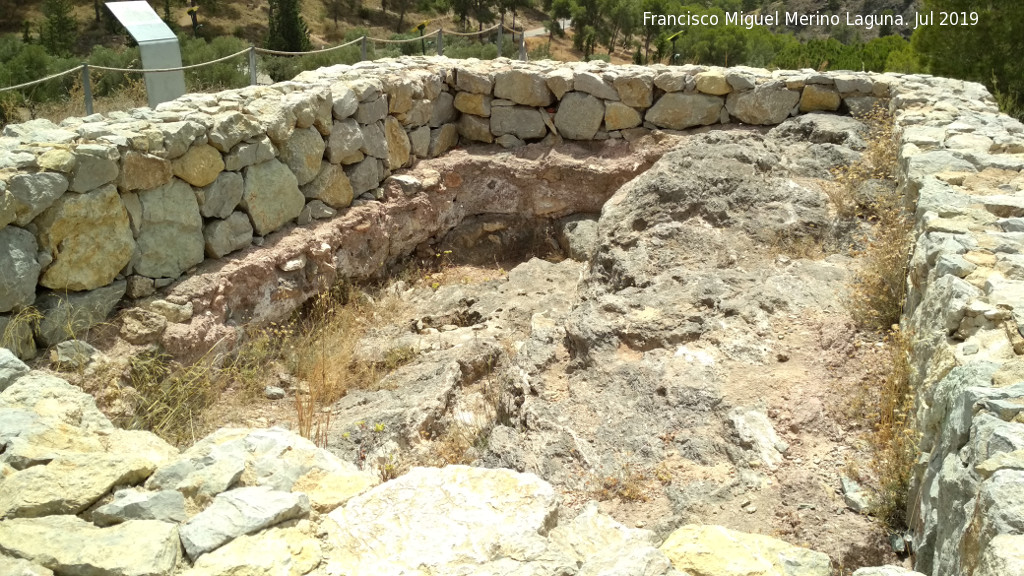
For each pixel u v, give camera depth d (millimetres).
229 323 6082
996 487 2545
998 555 2273
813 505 3996
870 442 4371
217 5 34438
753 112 8516
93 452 3141
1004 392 3064
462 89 8852
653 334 5289
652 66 9039
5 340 4758
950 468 3061
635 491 4223
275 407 5805
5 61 17891
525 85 8688
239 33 33031
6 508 2744
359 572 2623
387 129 7891
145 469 3039
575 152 8648
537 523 2863
